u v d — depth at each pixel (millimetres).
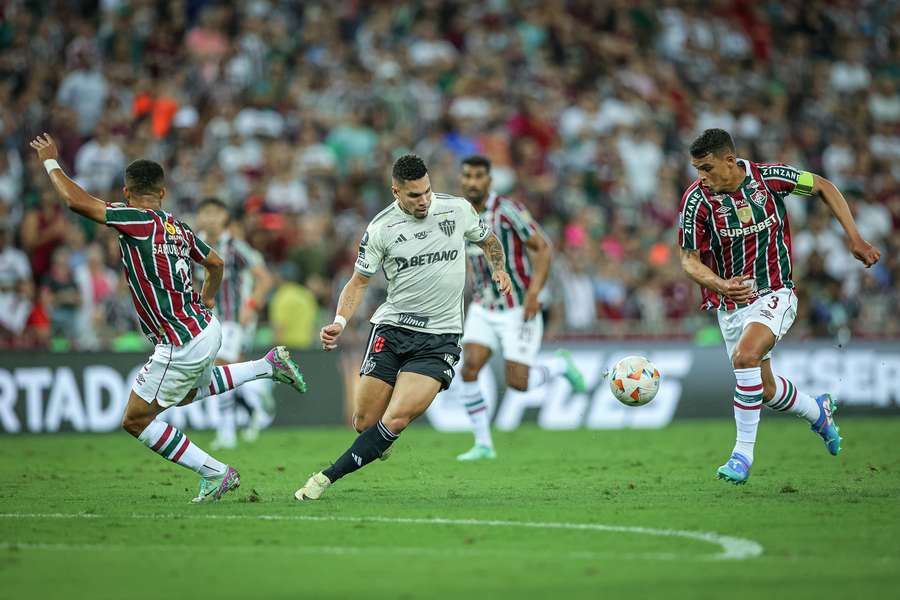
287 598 19188
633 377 32906
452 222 30766
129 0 82062
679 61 96312
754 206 31453
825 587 19641
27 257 64812
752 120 91125
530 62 90438
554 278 68375
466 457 43344
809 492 31453
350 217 72438
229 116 74812
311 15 86375
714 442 50594
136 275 28672
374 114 79938
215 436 54719
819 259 70750
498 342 45219
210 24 82875
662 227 80438
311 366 59312
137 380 29312
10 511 28891
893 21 105625
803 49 101125
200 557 22594
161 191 29750
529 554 22641
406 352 30797
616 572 20938
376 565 21703
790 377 63250
